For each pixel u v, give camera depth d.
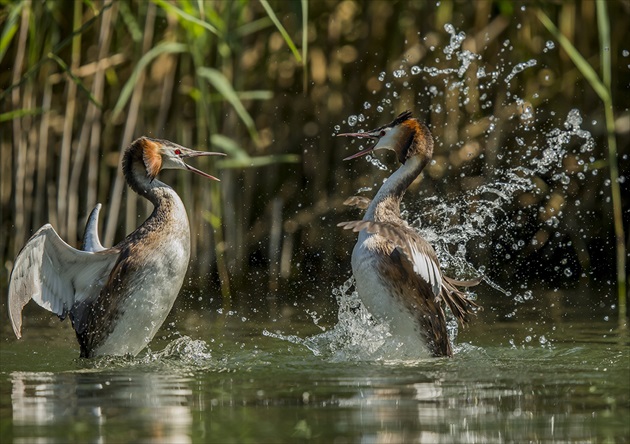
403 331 9.64
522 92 15.08
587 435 6.18
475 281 10.20
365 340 9.72
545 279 15.33
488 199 15.02
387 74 15.00
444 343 9.50
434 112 14.93
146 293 9.55
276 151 15.43
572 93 15.10
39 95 14.11
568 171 15.25
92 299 9.68
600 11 12.15
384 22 15.07
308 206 15.64
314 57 15.15
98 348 9.62
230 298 13.85
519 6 14.71
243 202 15.25
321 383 7.90
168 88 14.09
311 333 10.88
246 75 15.09
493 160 14.86
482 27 14.80
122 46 14.34
